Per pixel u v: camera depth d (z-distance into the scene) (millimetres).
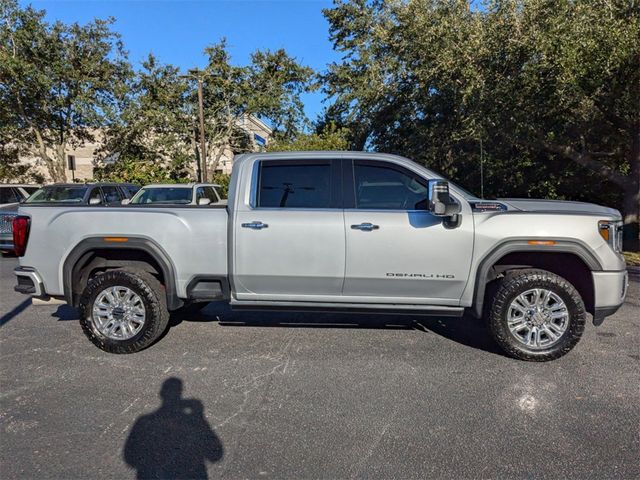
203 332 5102
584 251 4098
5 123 23156
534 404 3441
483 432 3064
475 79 10805
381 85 18125
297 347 4637
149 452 2855
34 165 30594
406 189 4375
